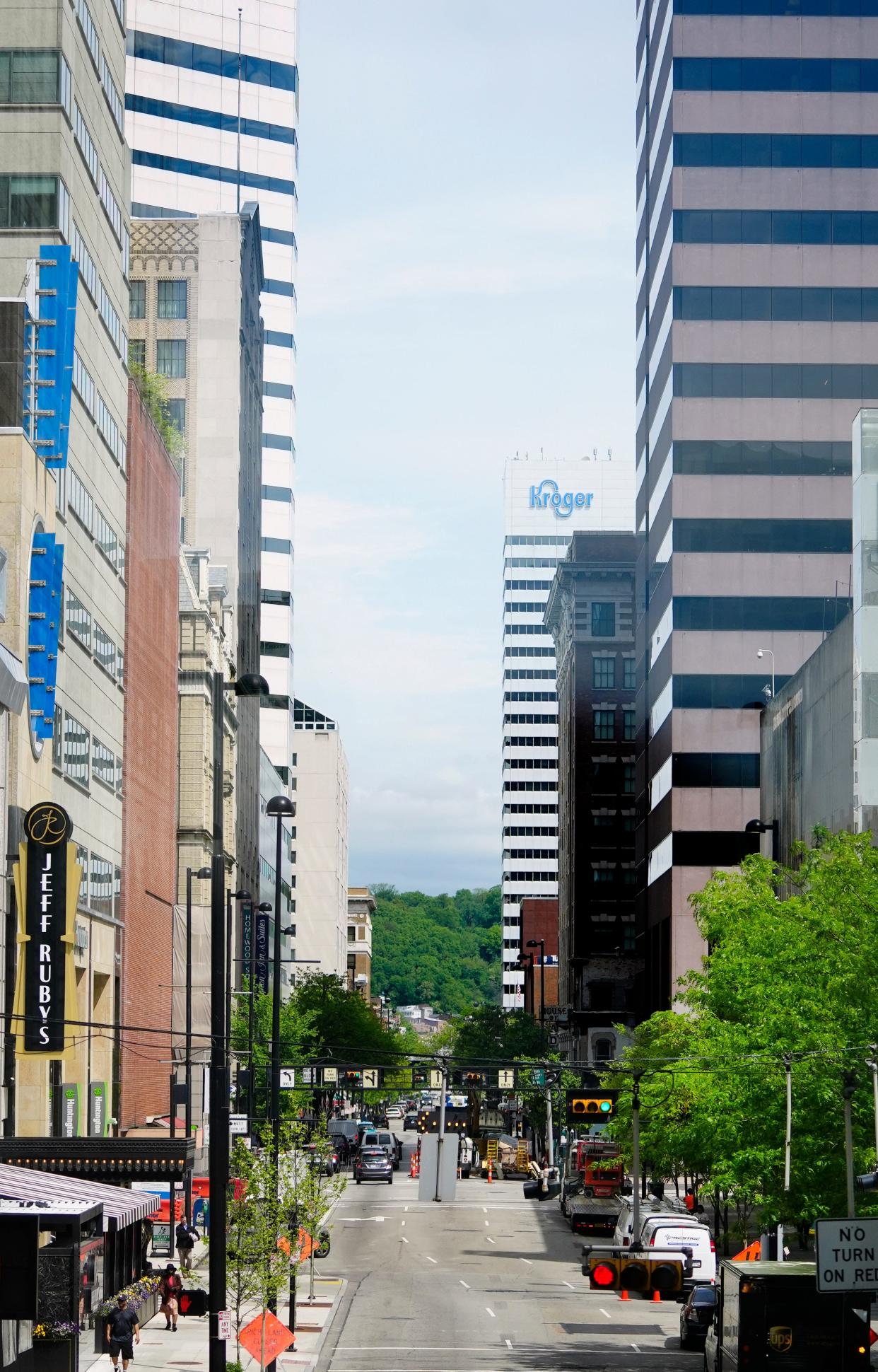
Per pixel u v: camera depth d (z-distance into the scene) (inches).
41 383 2797.7
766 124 5123.0
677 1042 3147.1
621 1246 2783.0
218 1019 1347.2
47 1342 1674.5
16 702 2450.8
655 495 5516.7
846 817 3161.9
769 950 2158.0
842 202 5093.5
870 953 1980.8
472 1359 1831.9
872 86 5137.8
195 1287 2217.0
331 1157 3144.7
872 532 3068.4
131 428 3757.4
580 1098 2529.5
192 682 4729.3
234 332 6063.0
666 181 5300.2
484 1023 6953.7
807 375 5036.9
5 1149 2192.4
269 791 7086.6
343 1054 6284.5
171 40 7416.3
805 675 3708.2
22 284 2832.2
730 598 4943.4
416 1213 4030.5
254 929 5078.7
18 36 2972.4
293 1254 1966.0
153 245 6077.8
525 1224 3730.3
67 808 2933.1
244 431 6220.5
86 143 3196.4
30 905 2428.6
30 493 2615.7
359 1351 1883.6
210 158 7534.5
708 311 5068.9
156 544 4097.0
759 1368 1382.9
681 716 4904.0
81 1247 1739.7
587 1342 1984.5
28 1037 2409.0
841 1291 971.9
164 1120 4003.4
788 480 4990.2
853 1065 1908.2
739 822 4859.7
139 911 3809.1
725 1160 2079.2
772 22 5152.6
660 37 5585.6
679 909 4835.1
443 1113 2016.5
